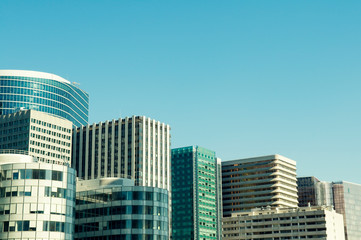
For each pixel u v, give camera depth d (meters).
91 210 179.50
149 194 176.88
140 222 172.25
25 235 140.75
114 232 172.00
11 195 143.75
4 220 142.25
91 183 190.25
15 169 145.62
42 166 146.88
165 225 179.00
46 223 143.00
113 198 175.75
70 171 152.50
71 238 148.88
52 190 146.25
